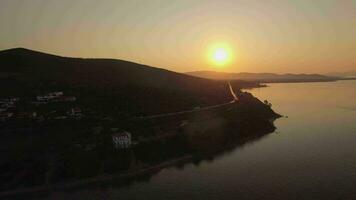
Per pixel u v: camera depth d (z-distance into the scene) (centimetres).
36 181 11688
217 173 12181
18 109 16850
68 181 11831
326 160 12925
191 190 10838
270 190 10400
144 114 18262
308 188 10381
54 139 14325
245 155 14112
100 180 11956
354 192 9962
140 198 10456
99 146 14000
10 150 13350
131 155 13738
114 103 19112
